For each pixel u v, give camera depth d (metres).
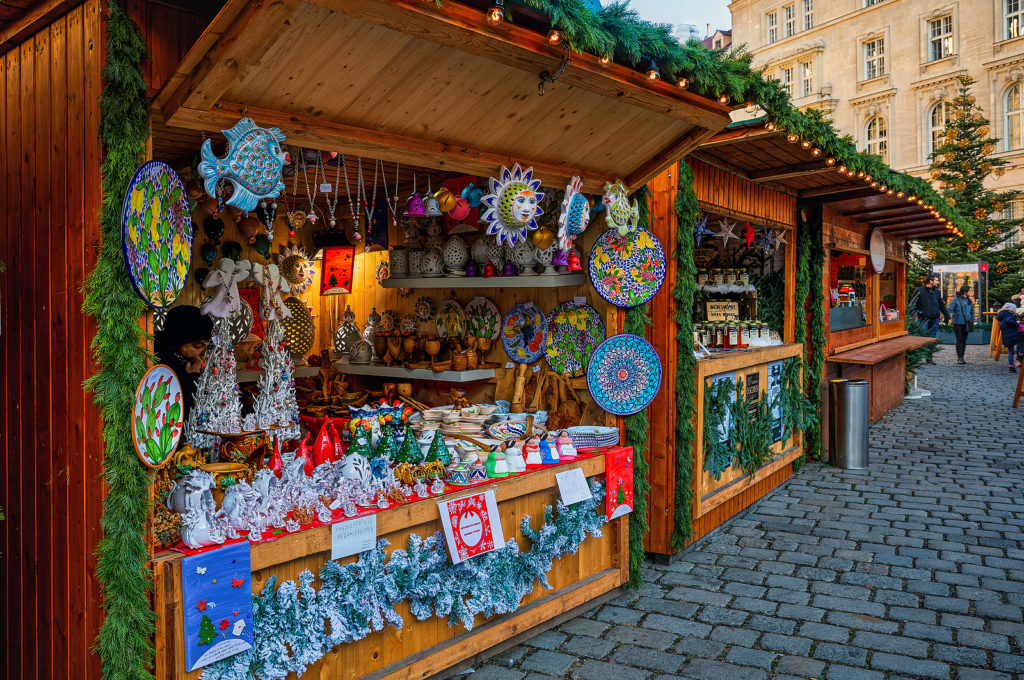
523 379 4.75
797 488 6.88
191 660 2.34
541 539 3.72
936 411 11.27
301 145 2.77
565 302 4.70
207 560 2.39
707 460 5.30
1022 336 16.08
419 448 3.43
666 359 4.91
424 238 5.25
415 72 2.66
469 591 3.35
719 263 7.99
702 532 5.29
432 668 3.17
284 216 5.49
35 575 2.62
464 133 3.20
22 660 2.72
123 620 2.18
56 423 2.48
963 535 5.36
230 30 2.11
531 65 2.84
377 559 2.98
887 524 5.68
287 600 2.65
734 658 3.48
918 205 8.43
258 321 5.09
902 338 12.18
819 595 4.27
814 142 4.79
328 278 5.83
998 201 22.95
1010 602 4.12
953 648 3.56
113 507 2.19
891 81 34.94
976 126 23.33
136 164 2.21
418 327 5.60
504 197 3.55
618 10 2.96
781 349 6.79
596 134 3.63
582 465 3.99
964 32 32.12
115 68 2.16
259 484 2.65
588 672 3.36
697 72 3.34
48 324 2.50
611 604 4.20
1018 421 10.18
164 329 3.67
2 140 2.77
